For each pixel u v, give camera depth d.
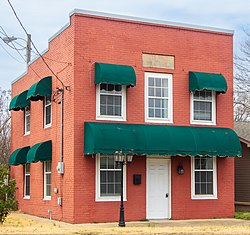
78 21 23.44
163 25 24.97
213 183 25.38
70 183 23.05
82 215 22.69
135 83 23.42
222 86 25.05
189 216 24.66
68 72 23.78
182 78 25.09
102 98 23.59
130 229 20.06
